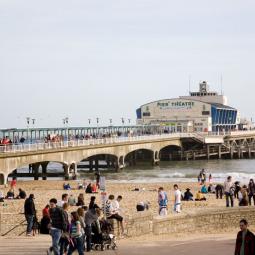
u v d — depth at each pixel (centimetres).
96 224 2878
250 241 2031
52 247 2592
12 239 3164
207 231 3897
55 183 8806
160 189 3944
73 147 10144
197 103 17850
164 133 15925
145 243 3120
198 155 16238
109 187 7881
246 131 18475
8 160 8325
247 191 5038
